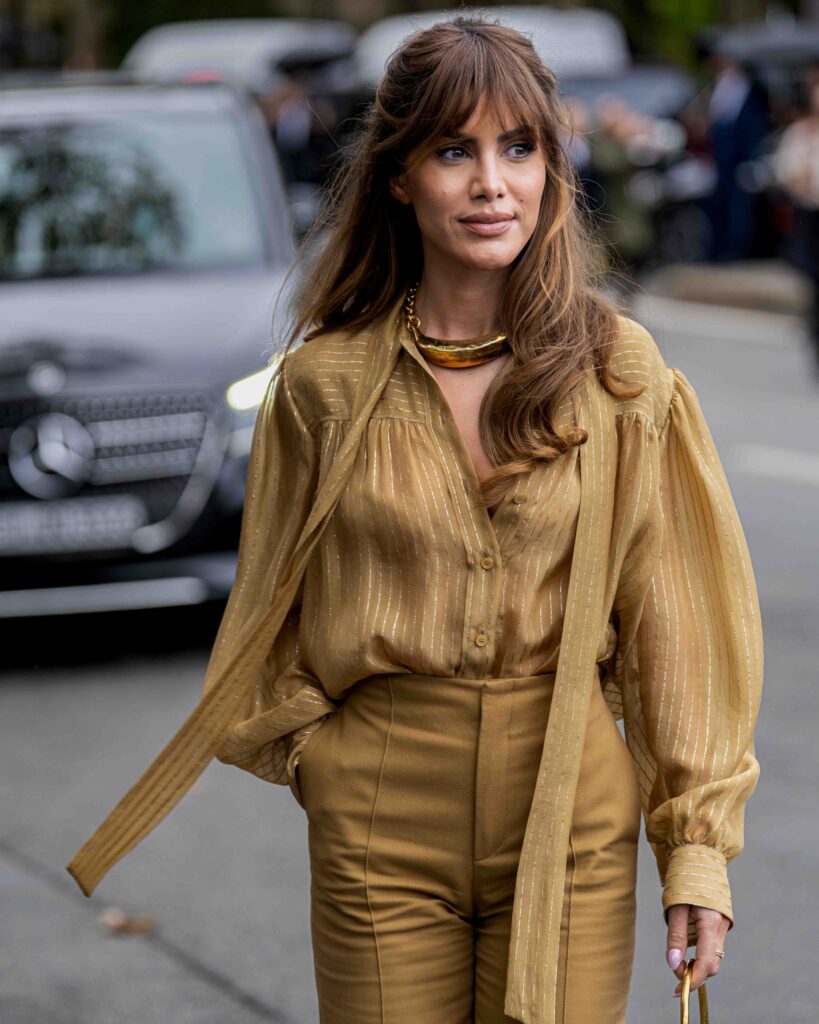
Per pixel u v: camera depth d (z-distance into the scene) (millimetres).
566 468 2977
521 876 2961
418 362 3035
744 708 3072
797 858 6051
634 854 3088
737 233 23203
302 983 5297
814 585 9570
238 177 9586
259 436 3217
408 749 3027
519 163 3016
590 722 3043
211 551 8391
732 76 23172
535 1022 2943
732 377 16500
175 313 8703
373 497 3004
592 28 27656
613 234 16297
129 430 8297
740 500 11562
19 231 9266
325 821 3094
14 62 36094
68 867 3348
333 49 26594
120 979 5336
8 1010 5133
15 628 9281
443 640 2994
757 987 5188
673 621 3088
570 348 2994
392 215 3145
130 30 37875
